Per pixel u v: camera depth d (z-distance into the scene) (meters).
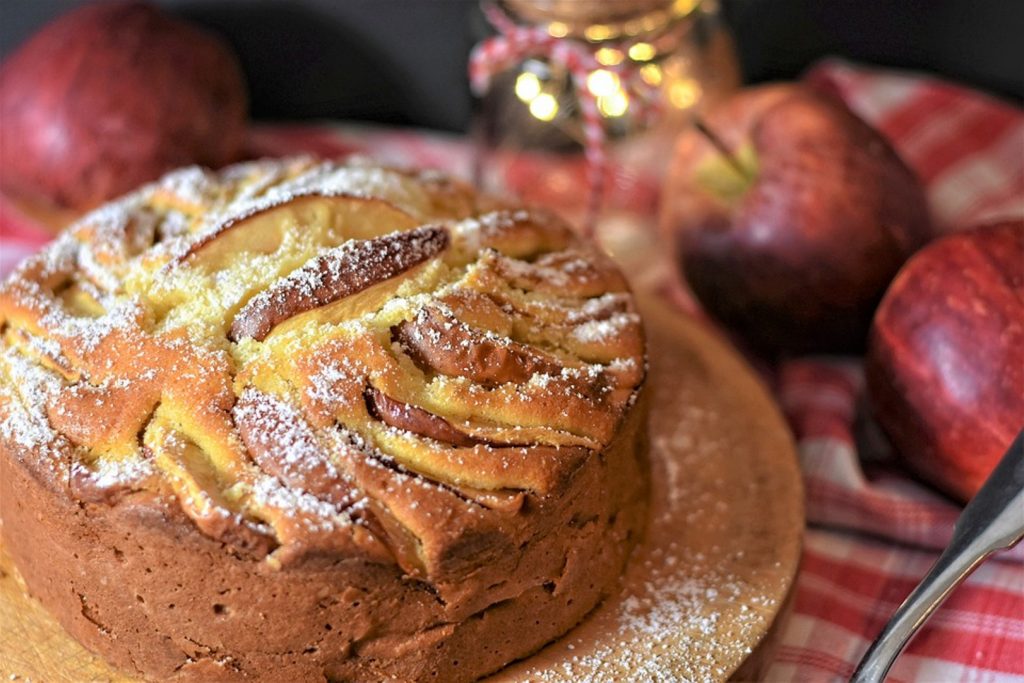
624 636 0.49
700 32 0.63
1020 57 0.67
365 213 0.51
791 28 0.68
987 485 0.49
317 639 0.47
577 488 0.48
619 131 0.63
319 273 0.48
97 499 0.46
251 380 0.47
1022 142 0.65
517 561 0.47
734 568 0.51
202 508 0.45
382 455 0.46
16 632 0.49
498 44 0.61
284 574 0.46
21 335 0.49
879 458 0.56
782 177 0.56
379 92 0.70
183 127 0.62
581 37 0.60
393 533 0.46
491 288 0.50
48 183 0.62
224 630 0.47
